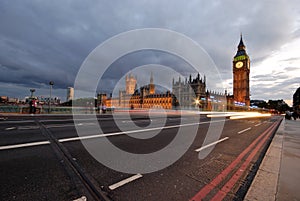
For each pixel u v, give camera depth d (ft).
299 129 41.14
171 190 9.86
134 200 8.66
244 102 388.57
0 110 59.47
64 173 11.55
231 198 9.25
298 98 253.24
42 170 11.87
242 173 12.89
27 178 10.60
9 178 10.51
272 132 38.01
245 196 8.76
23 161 13.38
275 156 16.12
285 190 9.37
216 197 9.30
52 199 8.51
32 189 9.36
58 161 13.70
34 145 18.03
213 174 12.49
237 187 10.57
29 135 23.02
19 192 9.01
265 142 25.73
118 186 10.09
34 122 37.01
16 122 36.24
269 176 11.27
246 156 17.48
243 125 52.54
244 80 395.96
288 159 15.16
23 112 62.90
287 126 49.60
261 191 9.25
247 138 28.60
